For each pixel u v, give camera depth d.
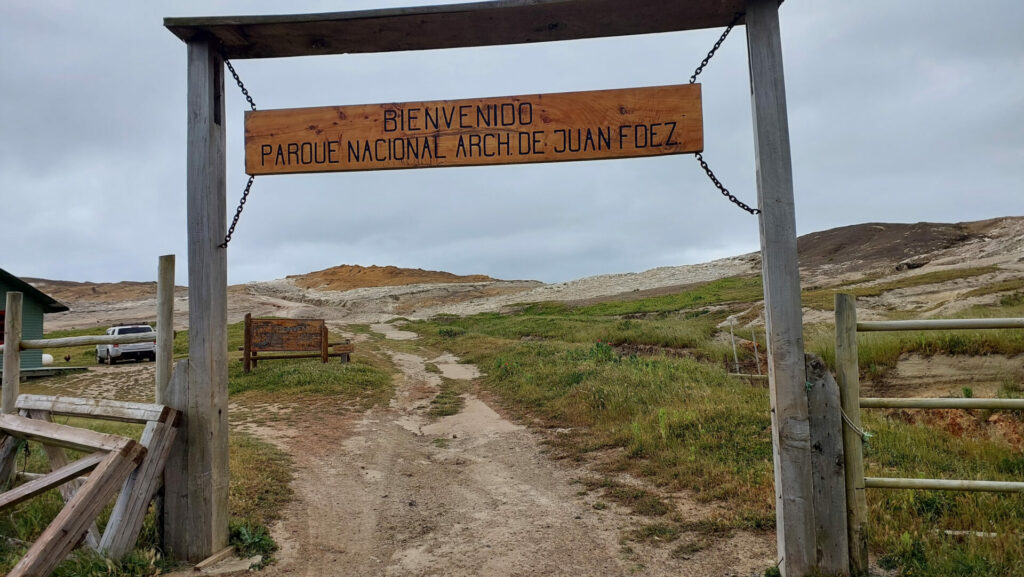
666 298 45.22
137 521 4.03
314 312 71.69
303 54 4.52
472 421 10.45
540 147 4.18
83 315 72.19
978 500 4.51
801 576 3.65
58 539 3.52
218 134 4.38
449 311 68.06
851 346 3.74
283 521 5.31
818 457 3.69
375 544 4.94
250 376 16.14
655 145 4.10
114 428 8.75
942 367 10.38
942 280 25.97
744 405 8.09
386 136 4.30
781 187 3.75
